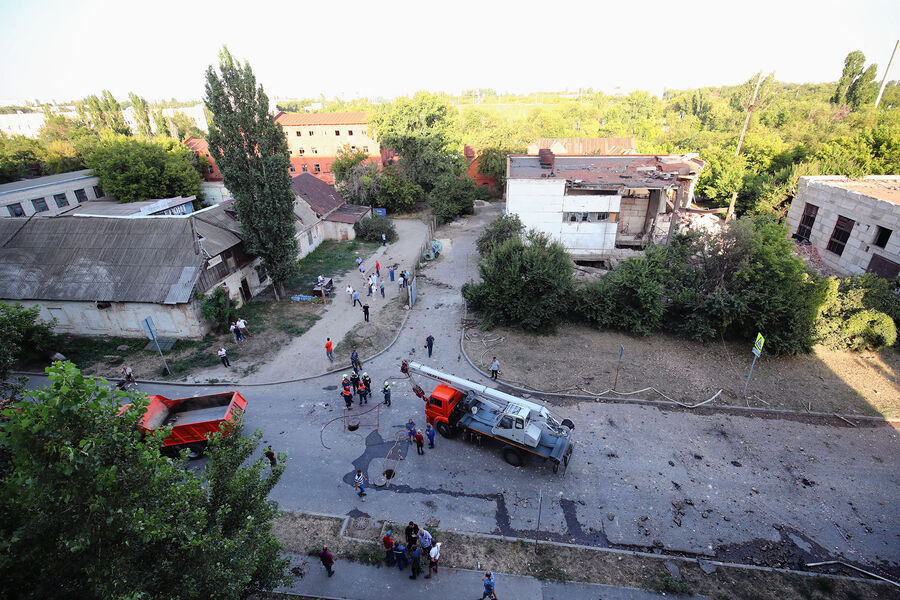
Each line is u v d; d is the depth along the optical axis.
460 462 17.70
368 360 24.84
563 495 16.20
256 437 10.53
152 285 25.14
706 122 119.06
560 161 40.97
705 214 43.25
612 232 35.38
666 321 27.52
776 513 15.42
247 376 23.06
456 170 63.00
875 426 19.48
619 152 65.81
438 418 18.53
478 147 77.25
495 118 138.12
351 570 13.55
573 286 28.14
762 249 24.47
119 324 25.69
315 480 16.83
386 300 32.53
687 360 24.61
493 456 18.02
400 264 40.34
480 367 24.03
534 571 13.54
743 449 18.25
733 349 25.55
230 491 9.45
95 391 6.84
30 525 6.51
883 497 16.00
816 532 14.74
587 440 18.72
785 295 24.22
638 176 35.66
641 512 15.52
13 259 26.09
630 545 14.41
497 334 27.58
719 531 14.81
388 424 19.78
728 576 13.37
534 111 163.38
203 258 26.05
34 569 6.85
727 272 25.78
